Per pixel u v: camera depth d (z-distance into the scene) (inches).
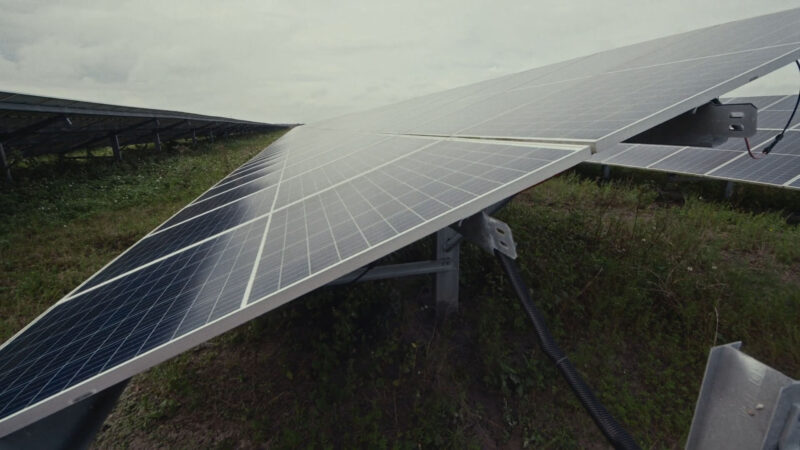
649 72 163.2
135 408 165.5
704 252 234.2
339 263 74.4
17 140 588.1
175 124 1031.6
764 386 40.4
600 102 136.9
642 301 193.3
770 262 236.5
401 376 167.0
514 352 176.9
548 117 145.7
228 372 182.1
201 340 69.4
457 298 195.0
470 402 155.0
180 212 243.9
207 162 784.3
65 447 81.2
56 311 129.2
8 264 302.4
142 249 175.8
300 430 147.4
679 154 403.5
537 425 145.9
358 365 173.8
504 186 82.0
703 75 120.0
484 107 247.6
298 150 409.7
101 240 351.3
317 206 136.5
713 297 192.2
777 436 40.3
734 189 373.7
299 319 209.3
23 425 64.5
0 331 221.8
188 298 93.1
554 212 332.5
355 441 141.0
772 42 126.6
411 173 133.4
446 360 173.3
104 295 125.5
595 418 94.5
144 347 71.9
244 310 70.3
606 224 294.8
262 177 277.7
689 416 143.9
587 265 222.7
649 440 137.8
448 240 180.1
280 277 81.3
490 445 140.2
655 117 94.6
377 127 377.7
